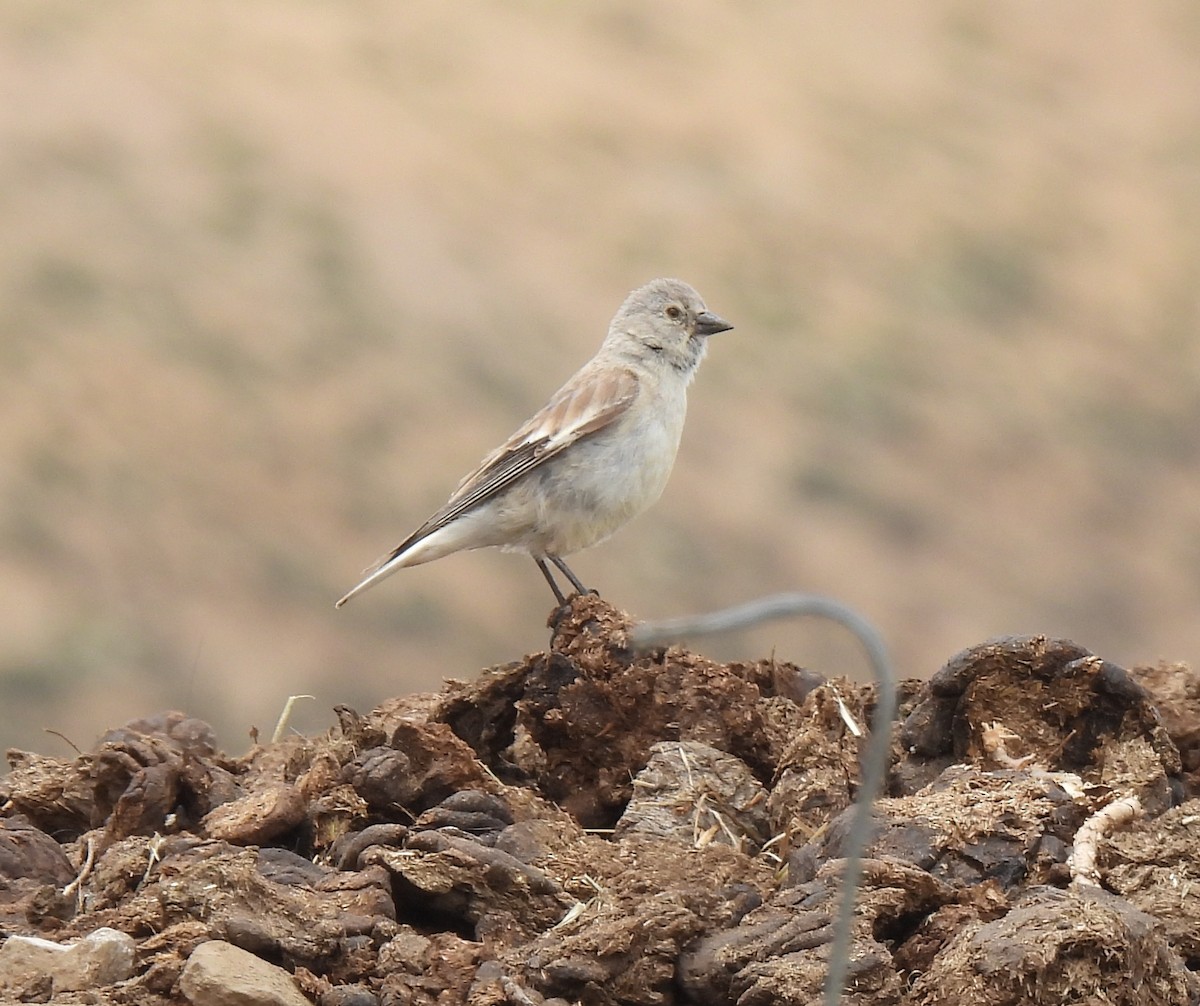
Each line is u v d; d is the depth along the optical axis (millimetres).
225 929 6301
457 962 6234
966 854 6688
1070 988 5832
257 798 7352
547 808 7496
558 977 6113
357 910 6504
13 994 6109
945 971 5922
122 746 7660
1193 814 6859
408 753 7457
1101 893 6301
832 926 6160
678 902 6344
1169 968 6059
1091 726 7555
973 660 7621
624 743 8031
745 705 7988
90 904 6848
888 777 7656
